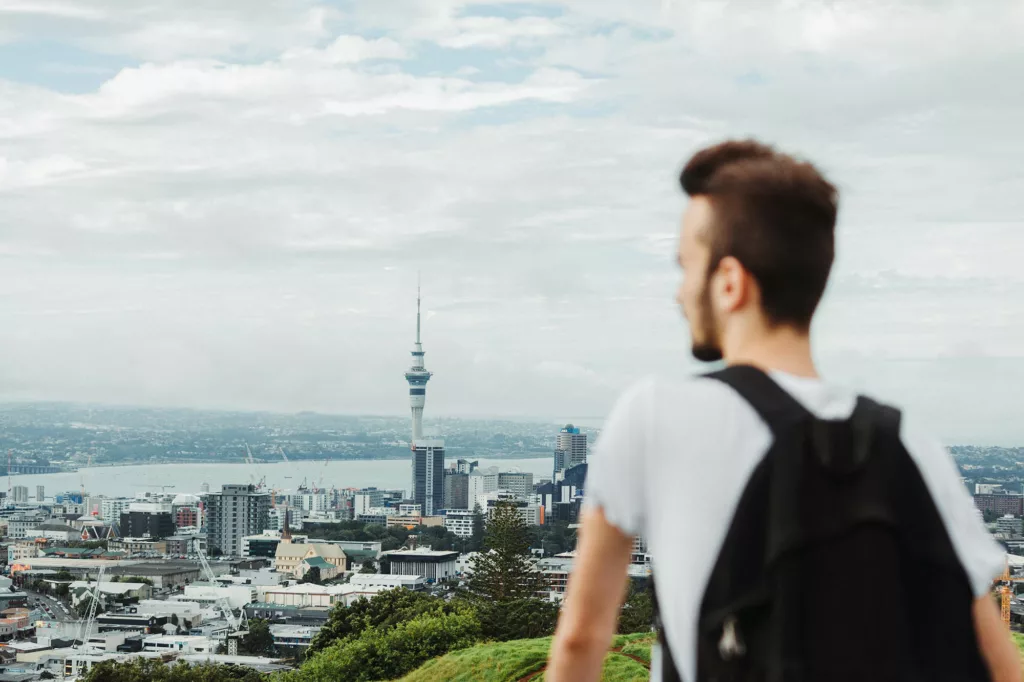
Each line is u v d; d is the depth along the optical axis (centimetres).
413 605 6241
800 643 165
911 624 169
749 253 190
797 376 189
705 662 175
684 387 190
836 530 169
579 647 190
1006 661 185
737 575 173
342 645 4731
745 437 180
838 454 174
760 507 175
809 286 191
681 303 209
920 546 172
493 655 2494
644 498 188
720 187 196
